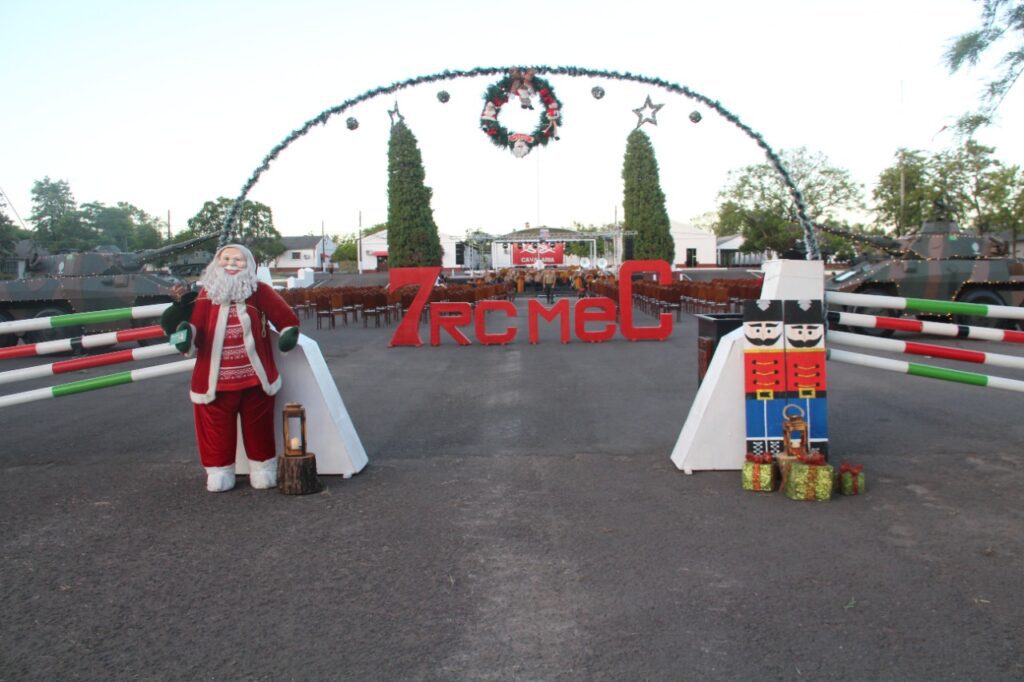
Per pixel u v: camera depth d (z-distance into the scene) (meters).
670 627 3.59
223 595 4.02
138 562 4.48
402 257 43.22
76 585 4.17
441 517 5.22
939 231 18.83
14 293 16.89
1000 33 10.58
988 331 6.35
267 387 5.73
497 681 3.15
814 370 5.86
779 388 5.87
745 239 57.81
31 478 6.37
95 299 17.14
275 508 5.46
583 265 61.53
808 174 54.47
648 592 3.97
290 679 3.19
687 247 68.81
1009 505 5.27
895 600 3.83
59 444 7.68
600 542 4.68
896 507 5.25
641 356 14.19
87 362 6.53
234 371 5.64
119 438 7.92
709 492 5.64
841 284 17.70
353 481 6.12
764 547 4.55
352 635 3.57
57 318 6.46
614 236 52.47
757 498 5.48
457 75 9.16
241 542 4.79
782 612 3.71
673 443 7.20
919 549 4.48
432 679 3.18
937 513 5.11
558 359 14.05
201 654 3.41
